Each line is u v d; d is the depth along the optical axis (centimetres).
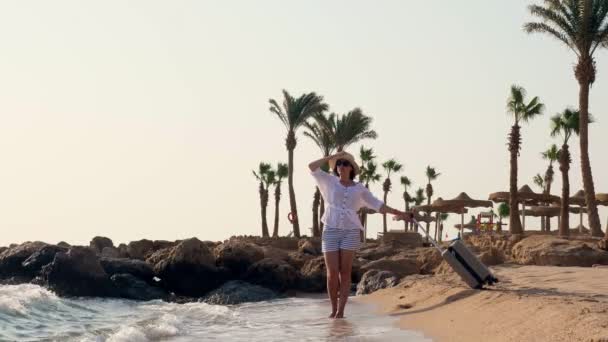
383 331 862
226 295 2030
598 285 1079
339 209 996
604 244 2225
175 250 2214
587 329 625
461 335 762
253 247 2314
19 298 1418
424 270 2205
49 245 2184
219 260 2269
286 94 4738
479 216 4697
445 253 1072
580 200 4362
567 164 4141
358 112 4841
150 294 2062
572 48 3362
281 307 1452
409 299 1185
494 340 694
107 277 2039
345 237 1008
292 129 4747
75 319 1333
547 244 2217
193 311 1345
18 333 1096
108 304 1823
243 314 1269
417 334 818
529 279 1247
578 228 5025
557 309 742
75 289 1975
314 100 4734
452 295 1070
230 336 920
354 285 2156
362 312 1109
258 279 2147
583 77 3284
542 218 5269
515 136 3950
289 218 4688
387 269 2195
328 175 997
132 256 2773
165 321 1095
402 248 3155
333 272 1021
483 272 1064
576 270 1469
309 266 2266
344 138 4803
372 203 998
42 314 1364
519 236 2498
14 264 2144
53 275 1981
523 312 786
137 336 934
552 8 3312
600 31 3275
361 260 2542
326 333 869
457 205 4169
